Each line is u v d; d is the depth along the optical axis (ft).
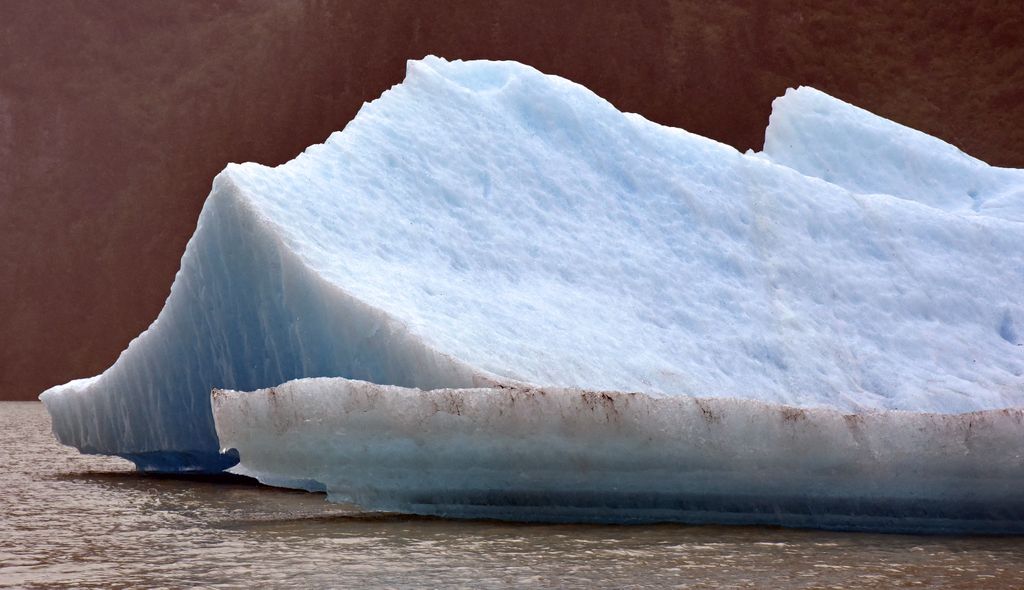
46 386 416.46
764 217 108.06
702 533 65.62
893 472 66.69
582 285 94.79
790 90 137.18
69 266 424.46
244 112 422.41
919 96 375.04
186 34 437.17
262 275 88.28
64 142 432.25
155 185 427.74
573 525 68.54
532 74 111.96
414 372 76.07
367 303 79.05
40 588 51.49
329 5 421.59
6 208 426.92
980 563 56.90
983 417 66.39
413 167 98.37
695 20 402.52
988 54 371.76
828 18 394.32
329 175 94.43
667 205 106.01
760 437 66.69
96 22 437.99
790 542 62.85
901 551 60.49
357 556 58.13
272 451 72.02
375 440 68.95
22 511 83.05
